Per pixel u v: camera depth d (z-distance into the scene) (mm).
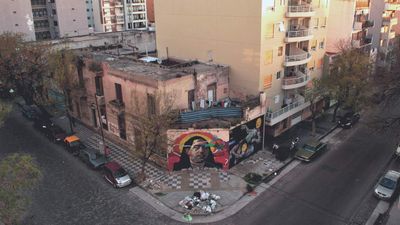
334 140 39125
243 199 28016
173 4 40812
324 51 45406
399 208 26062
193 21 39312
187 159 31969
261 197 28297
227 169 32438
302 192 29016
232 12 35281
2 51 39906
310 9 38281
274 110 39062
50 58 38438
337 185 30094
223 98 37250
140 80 32469
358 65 39500
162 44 44250
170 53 43531
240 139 32969
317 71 45062
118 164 31781
